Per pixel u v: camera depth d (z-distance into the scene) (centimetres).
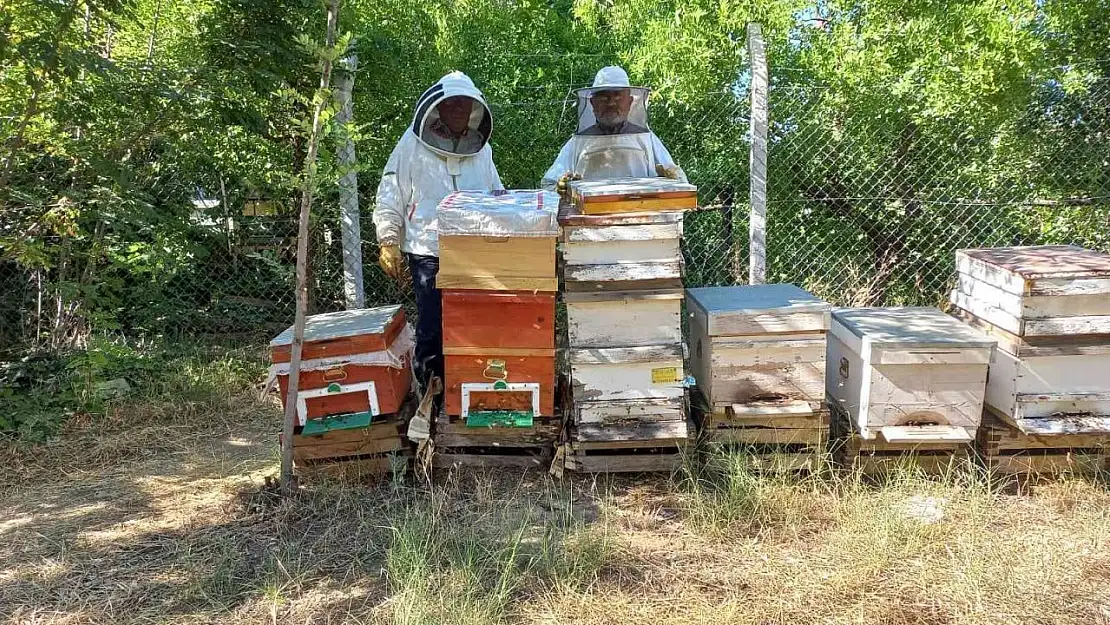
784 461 354
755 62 504
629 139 452
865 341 339
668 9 620
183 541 317
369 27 537
